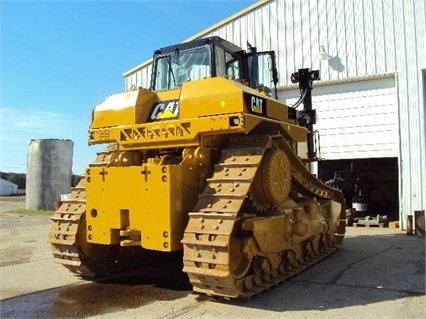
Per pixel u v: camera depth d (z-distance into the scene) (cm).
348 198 1449
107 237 541
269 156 550
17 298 525
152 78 702
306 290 544
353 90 1256
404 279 595
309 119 862
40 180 2055
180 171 516
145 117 586
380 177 1522
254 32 1399
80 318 448
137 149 584
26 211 1964
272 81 748
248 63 722
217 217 466
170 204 498
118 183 534
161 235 500
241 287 488
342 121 1268
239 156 525
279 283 568
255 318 437
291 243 606
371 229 1165
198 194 539
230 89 518
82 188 632
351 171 1439
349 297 511
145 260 708
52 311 473
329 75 1272
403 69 1168
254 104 538
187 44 671
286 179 586
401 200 1154
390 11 1193
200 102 534
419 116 1142
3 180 4834
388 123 1204
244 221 496
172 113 564
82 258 596
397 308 467
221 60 661
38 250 888
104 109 607
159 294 536
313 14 1306
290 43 1338
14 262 755
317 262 704
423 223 1044
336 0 1272
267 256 538
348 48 1248
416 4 1159
